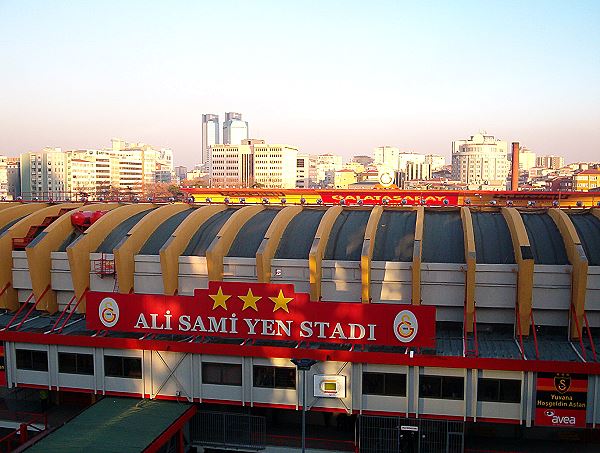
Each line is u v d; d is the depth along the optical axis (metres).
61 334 42.44
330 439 39.66
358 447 38.28
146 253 46.75
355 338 37.88
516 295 40.78
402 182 179.88
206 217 50.69
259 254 42.34
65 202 62.44
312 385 38.78
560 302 40.72
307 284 43.88
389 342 37.44
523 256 39.09
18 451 33.09
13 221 56.22
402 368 37.69
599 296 40.38
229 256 45.62
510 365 36.03
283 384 39.47
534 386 36.28
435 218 48.62
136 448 33.44
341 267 43.00
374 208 49.00
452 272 41.69
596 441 39.19
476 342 38.25
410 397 37.75
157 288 45.94
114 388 41.81
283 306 38.62
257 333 39.16
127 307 40.84
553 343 39.78
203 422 40.31
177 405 40.16
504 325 42.19
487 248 43.47
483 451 37.75
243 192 68.75
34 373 43.12
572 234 41.19
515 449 38.31
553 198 63.00
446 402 37.41
